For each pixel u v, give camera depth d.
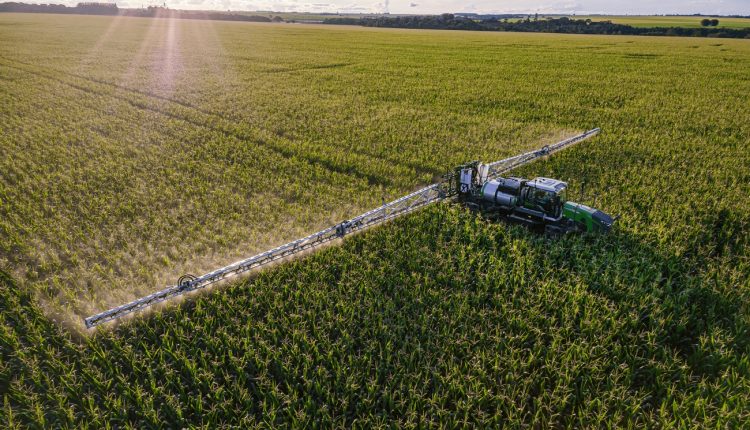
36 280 15.48
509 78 58.84
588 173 24.92
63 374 11.48
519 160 25.53
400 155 27.94
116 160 26.73
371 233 17.89
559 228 17.53
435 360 11.81
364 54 86.56
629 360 11.67
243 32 151.62
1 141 29.55
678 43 112.75
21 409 10.69
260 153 28.25
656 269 15.26
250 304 13.88
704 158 27.22
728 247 17.08
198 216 19.98
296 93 48.38
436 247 16.97
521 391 11.08
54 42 96.94
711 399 10.69
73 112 37.91
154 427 10.19
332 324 12.82
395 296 14.01
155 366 11.86
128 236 18.39
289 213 20.23
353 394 10.77
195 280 13.34
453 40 122.62
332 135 32.75
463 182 19.77
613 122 36.91
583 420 10.35
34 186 22.73
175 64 68.81
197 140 30.91
